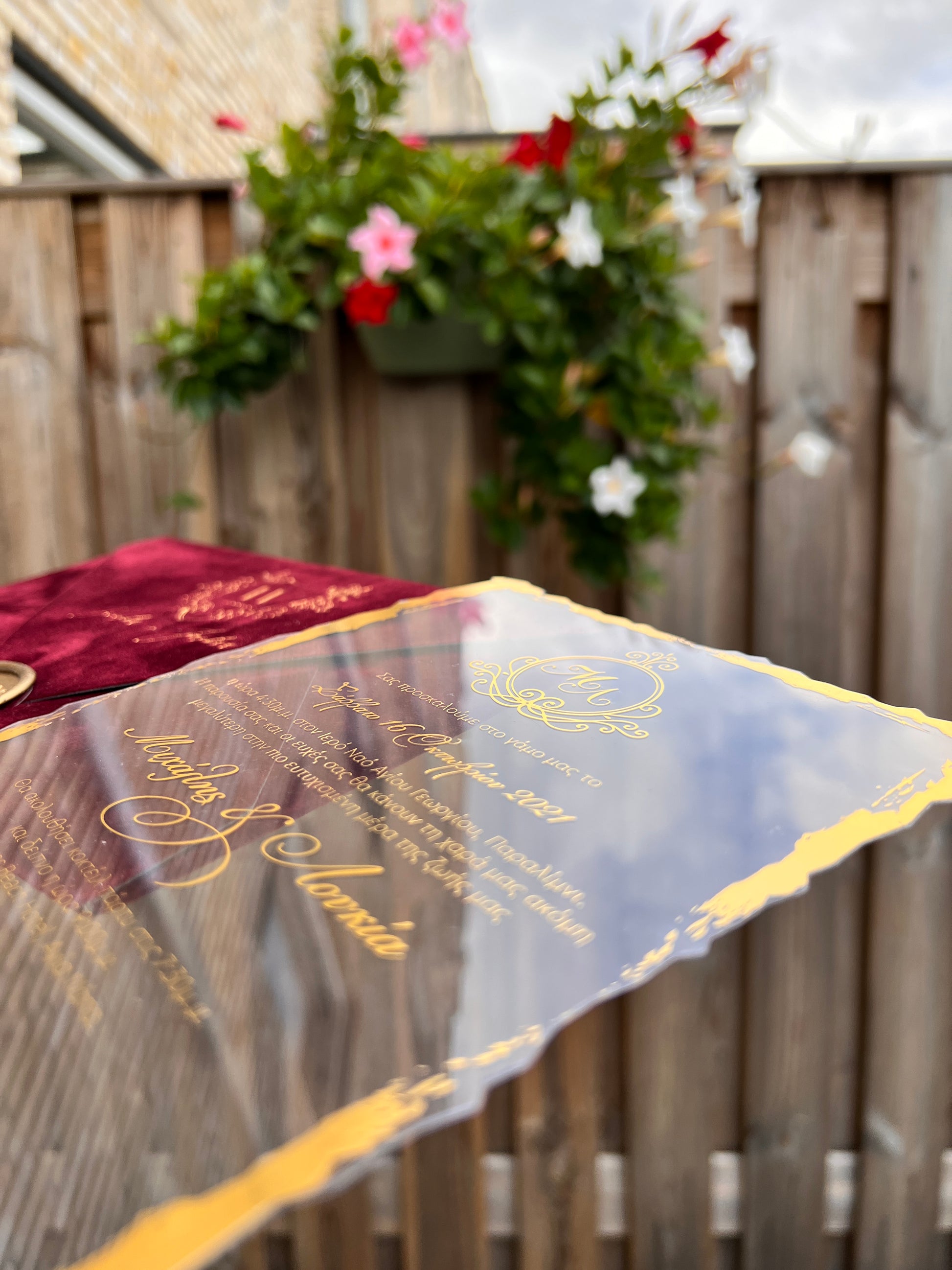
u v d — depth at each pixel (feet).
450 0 3.34
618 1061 2.37
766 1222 2.46
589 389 3.42
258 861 1.11
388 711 1.54
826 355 3.35
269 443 3.51
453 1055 0.79
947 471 3.35
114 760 1.40
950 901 2.10
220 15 9.30
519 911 0.99
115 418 3.50
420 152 3.28
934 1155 2.43
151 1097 0.77
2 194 3.37
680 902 0.99
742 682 1.62
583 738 1.40
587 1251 2.46
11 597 2.16
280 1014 0.85
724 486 3.47
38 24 5.61
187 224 3.40
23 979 0.93
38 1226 0.67
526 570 3.56
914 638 3.42
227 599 2.12
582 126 3.21
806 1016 2.29
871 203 3.29
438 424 3.47
